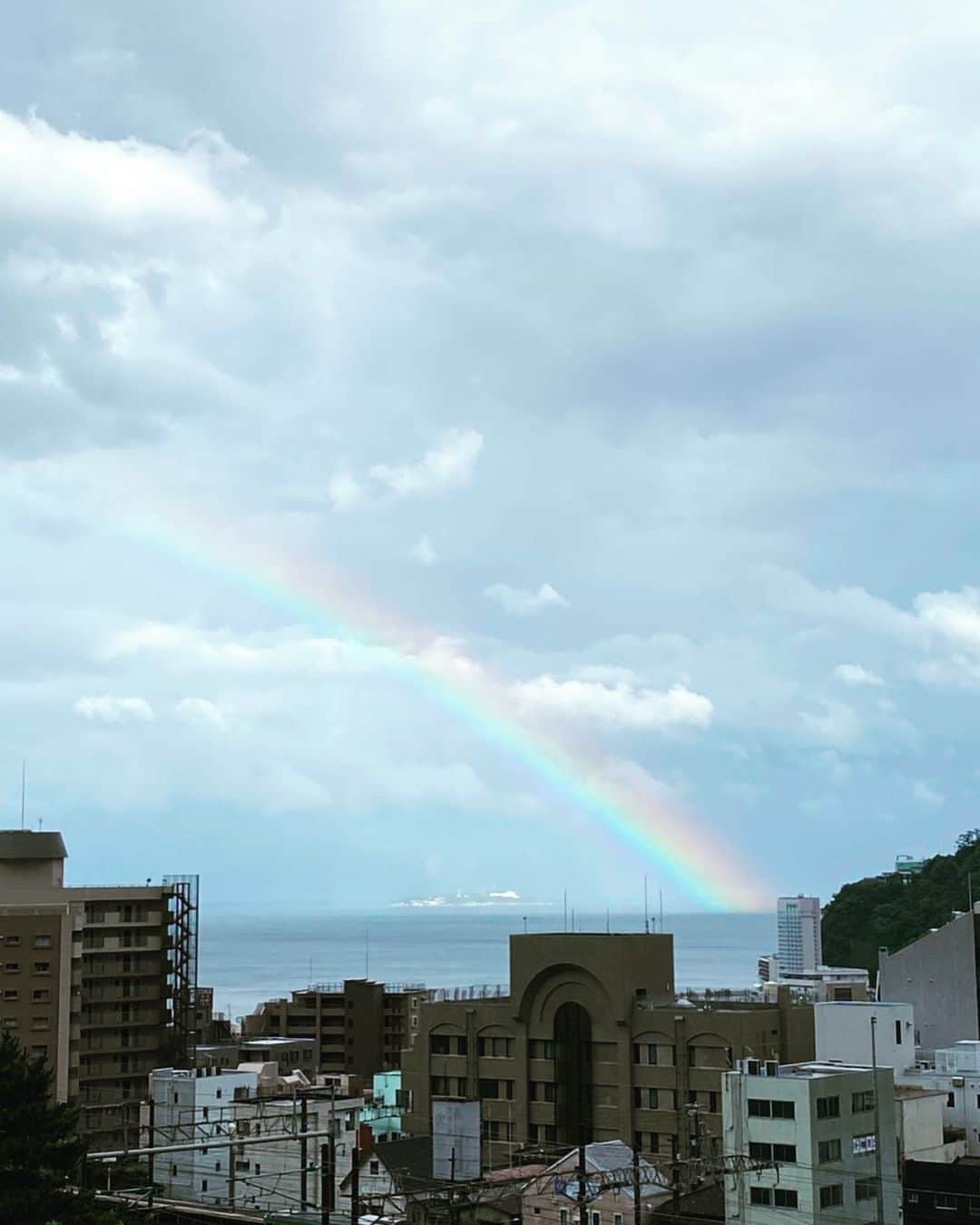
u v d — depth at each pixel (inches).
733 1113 3454.7
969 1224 3767.2
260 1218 3368.6
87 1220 2416.3
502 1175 3754.9
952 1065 4768.7
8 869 6082.7
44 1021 5595.5
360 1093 6156.5
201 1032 7588.6
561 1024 4756.4
